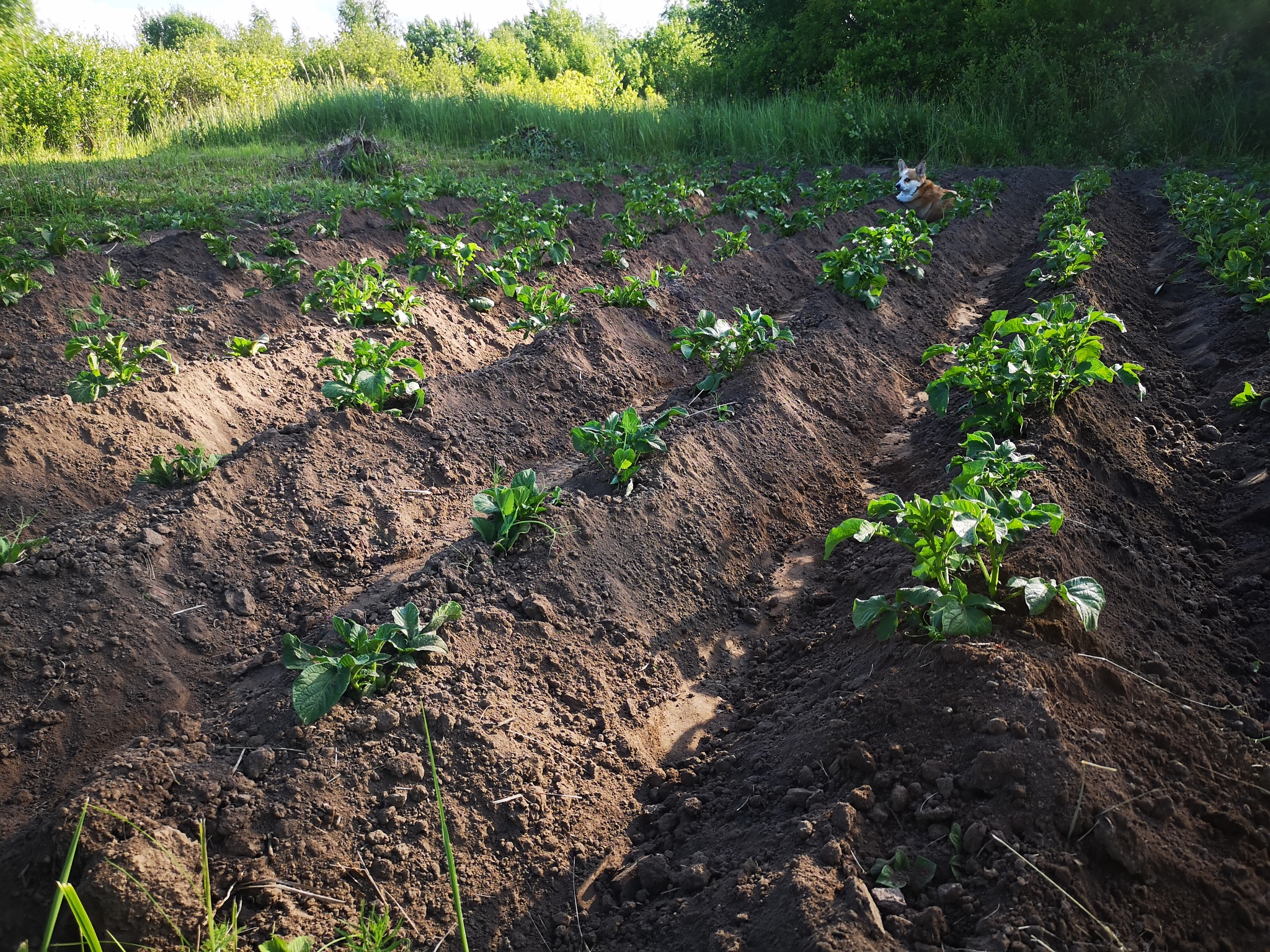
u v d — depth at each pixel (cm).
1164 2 1848
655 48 3638
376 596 400
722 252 939
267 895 262
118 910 239
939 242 1021
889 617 329
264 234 913
